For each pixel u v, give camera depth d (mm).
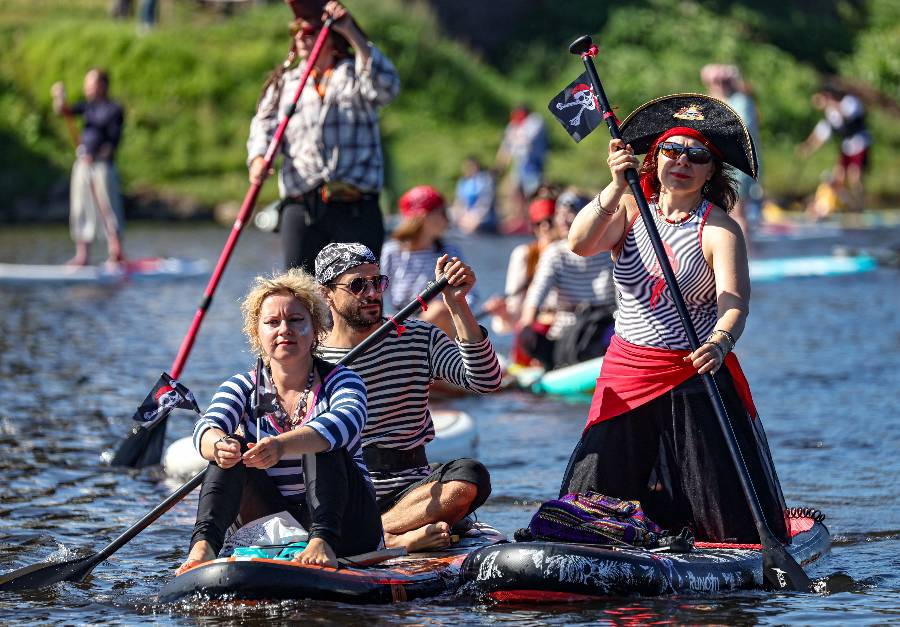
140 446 25781
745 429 18891
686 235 18859
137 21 106812
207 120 97500
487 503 23531
